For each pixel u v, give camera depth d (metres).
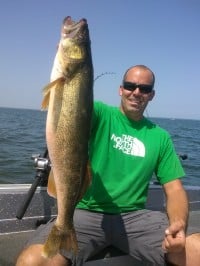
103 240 1.19
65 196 0.97
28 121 17.38
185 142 9.34
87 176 1.02
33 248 1.04
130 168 1.24
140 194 1.26
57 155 0.96
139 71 1.26
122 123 1.27
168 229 1.09
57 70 0.96
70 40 0.97
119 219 1.21
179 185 1.28
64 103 0.95
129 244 1.21
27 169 4.24
